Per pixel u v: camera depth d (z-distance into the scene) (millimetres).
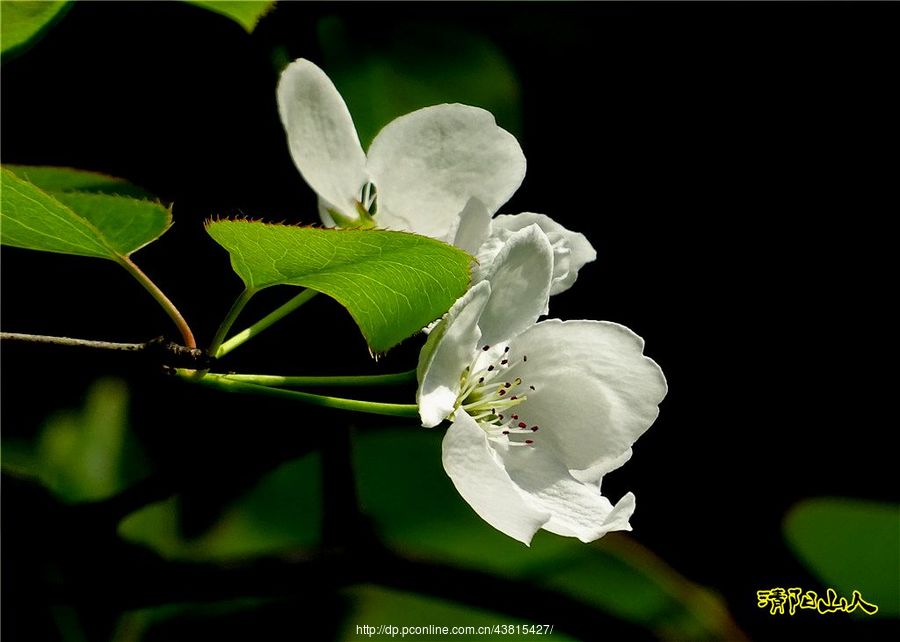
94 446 497
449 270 394
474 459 402
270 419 487
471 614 489
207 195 495
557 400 419
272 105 498
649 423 416
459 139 422
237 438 488
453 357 404
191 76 496
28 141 489
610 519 407
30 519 458
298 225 391
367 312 402
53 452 496
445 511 494
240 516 492
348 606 489
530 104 528
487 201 424
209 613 487
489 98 509
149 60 495
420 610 489
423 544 490
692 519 517
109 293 491
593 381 418
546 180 528
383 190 425
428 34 512
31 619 458
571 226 529
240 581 466
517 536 405
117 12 494
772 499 523
